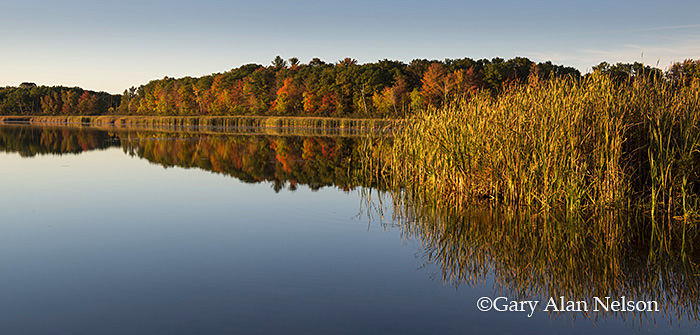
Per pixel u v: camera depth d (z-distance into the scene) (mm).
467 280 5840
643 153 9039
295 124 64562
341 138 35219
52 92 144375
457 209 9539
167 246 7094
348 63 107125
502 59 85875
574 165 8656
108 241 7340
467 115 10906
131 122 83688
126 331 4418
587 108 9312
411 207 9953
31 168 16547
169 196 11336
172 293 5301
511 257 6738
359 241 7469
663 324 4723
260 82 105000
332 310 4918
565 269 6242
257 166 17578
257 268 6137
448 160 10461
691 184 8523
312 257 6621
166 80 135750
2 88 157000
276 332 4426
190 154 22359
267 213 9445
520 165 9188
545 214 8531
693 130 8688
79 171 15891
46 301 5070
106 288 5434
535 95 10242
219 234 7797
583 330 4586
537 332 4512
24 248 6965
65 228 8141
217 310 4875
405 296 5320
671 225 7988
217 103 106188
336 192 11992
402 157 12914
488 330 4547
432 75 60125
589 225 8141
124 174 15281
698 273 6078
